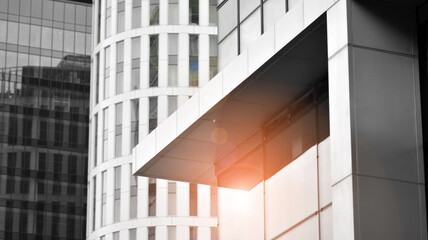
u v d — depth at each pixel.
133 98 73.69
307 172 26.31
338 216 20.56
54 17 108.88
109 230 72.50
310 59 25.00
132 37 74.75
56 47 107.81
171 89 72.94
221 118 29.06
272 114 28.97
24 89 105.50
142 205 71.75
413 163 20.84
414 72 21.55
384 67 21.38
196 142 31.02
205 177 34.81
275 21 26.42
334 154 21.17
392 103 21.14
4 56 106.00
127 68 74.38
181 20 74.25
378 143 20.72
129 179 72.75
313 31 23.42
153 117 72.88
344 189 20.48
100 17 78.12
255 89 26.92
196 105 29.44
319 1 22.86
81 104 106.50
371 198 20.22
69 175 103.81
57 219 102.19
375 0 21.84
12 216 100.81
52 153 104.00
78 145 105.06
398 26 21.80
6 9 107.75
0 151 102.56
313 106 26.50
